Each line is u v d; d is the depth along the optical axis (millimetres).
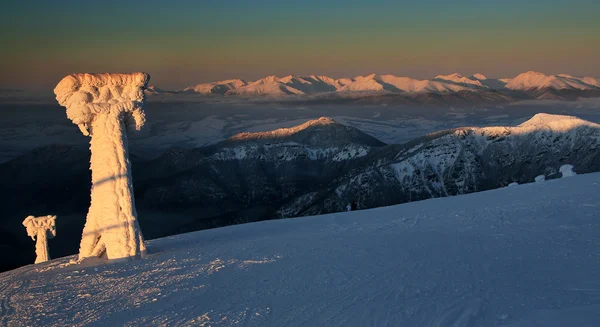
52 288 15469
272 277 13992
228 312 11234
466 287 11227
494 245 15516
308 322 10094
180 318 11180
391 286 11945
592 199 22062
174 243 23500
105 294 14094
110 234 19359
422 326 9188
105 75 19875
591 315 8492
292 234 22438
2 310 13383
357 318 9992
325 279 13242
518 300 9961
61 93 19438
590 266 12117
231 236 24359
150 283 14789
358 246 17297
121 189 19641
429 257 14641
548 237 15961
